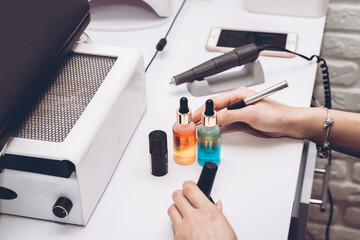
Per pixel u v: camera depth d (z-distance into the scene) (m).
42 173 0.56
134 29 0.98
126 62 0.70
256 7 1.02
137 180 0.66
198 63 0.88
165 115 0.77
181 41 0.95
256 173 0.66
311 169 0.73
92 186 0.60
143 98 0.75
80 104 0.63
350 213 1.34
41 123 0.59
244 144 0.71
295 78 0.84
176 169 0.67
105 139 0.62
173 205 0.59
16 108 0.56
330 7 1.08
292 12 1.01
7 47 0.61
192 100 0.80
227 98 0.74
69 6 0.72
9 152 0.55
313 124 0.73
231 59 0.80
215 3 1.08
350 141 0.74
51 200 0.59
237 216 0.60
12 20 0.65
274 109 0.72
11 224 0.61
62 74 0.68
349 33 1.10
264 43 0.92
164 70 0.87
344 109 1.22
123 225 0.60
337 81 1.18
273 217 0.60
